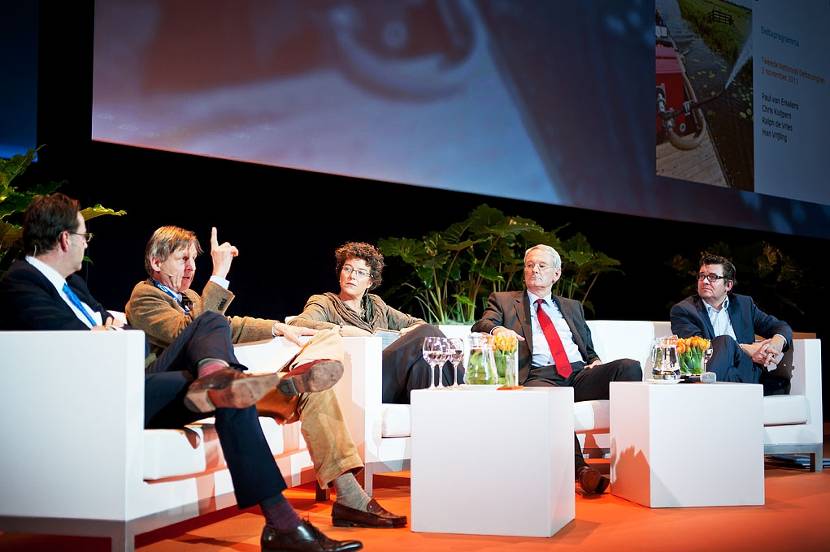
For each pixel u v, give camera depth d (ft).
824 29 22.26
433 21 15.06
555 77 16.80
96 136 11.54
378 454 8.98
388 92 14.46
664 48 18.75
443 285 16.84
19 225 11.25
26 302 6.59
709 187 19.51
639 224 21.33
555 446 7.52
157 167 13.88
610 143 17.67
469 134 15.51
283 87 13.24
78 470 6.20
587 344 11.66
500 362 8.17
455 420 7.55
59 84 12.53
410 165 14.74
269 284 15.40
